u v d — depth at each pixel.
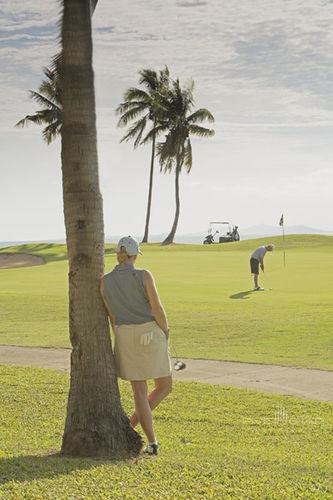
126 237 8.44
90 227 8.48
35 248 69.31
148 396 8.71
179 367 8.99
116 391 8.48
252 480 7.13
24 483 6.80
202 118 75.44
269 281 33.78
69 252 8.54
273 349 17.86
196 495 6.58
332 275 35.62
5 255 62.25
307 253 50.94
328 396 13.05
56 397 12.61
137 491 6.66
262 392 13.24
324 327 20.84
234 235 82.25
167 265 42.88
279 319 22.23
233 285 32.38
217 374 14.96
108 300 8.38
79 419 8.33
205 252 54.62
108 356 8.48
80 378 8.41
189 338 19.52
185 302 26.33
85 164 8.45
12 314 24.61
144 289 8.30
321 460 8.72
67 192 8.50
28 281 36.25
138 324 8.30
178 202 75.88
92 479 7.00
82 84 8.45
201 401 12.45
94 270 8.48
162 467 7.54
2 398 12.45
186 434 10.27
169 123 75.88
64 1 8.48
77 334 8.45
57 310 25.44
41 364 16.25
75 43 8.45
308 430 10.60
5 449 8.52
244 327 21.06
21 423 10.70
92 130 8.51
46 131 72.62
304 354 17.16
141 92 75.69
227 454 8.91
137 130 76.75
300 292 29.42
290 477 7.34
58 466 7.47
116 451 8.27
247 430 10.59
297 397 12.95
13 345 18.89
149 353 8.33
